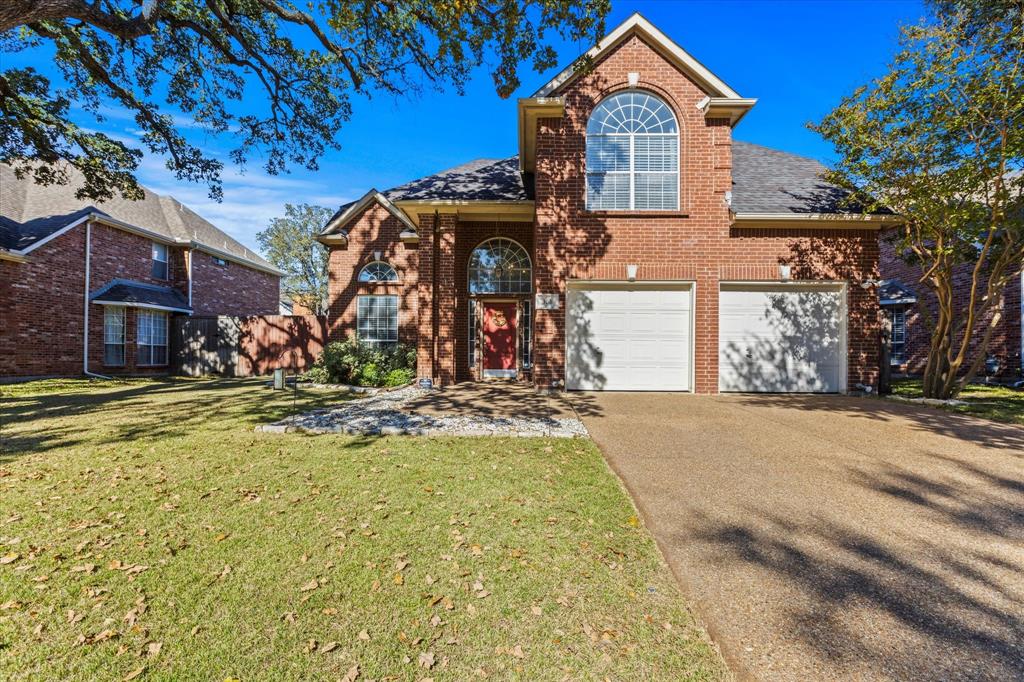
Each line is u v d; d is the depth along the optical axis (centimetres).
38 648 208
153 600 243
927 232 889
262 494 390
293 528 326
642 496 391
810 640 215
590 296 988
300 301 3253
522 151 1134
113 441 563
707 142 972
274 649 208
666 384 984
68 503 368
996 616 233
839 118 867
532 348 1191
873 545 308
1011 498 390
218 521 337
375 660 202
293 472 446
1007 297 1328
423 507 364
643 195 988
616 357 986
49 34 973
